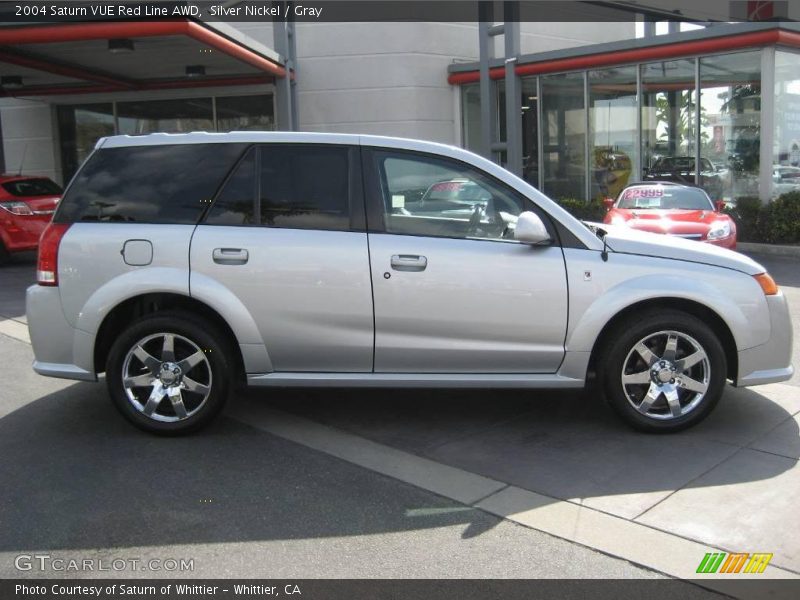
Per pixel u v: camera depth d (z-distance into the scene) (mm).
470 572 3305
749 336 4777
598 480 4207
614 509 3863
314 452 4672
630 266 4742
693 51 15508
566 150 18406
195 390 4848
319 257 4719
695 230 10023
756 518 3744
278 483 4215
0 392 5965
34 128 19719
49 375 4914
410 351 4777
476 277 4699
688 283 4727
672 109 16609
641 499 3969
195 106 18875
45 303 4844
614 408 4852
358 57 18562
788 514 3779
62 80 17125
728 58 15562
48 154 19750
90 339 4812
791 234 13945
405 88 18625
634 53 16266
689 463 4414
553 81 18266
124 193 4906
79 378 4902
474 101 19438
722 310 4734
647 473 4285
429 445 4773
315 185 4840
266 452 4668
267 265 4730
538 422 5160
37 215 12852
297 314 4758
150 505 3945
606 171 17812
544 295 4707
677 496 3994
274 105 18406
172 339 4820
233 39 13656
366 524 3736
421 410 5438
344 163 4855
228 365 4867
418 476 4301
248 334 4770
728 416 5203
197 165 4906
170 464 4484
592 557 3422
